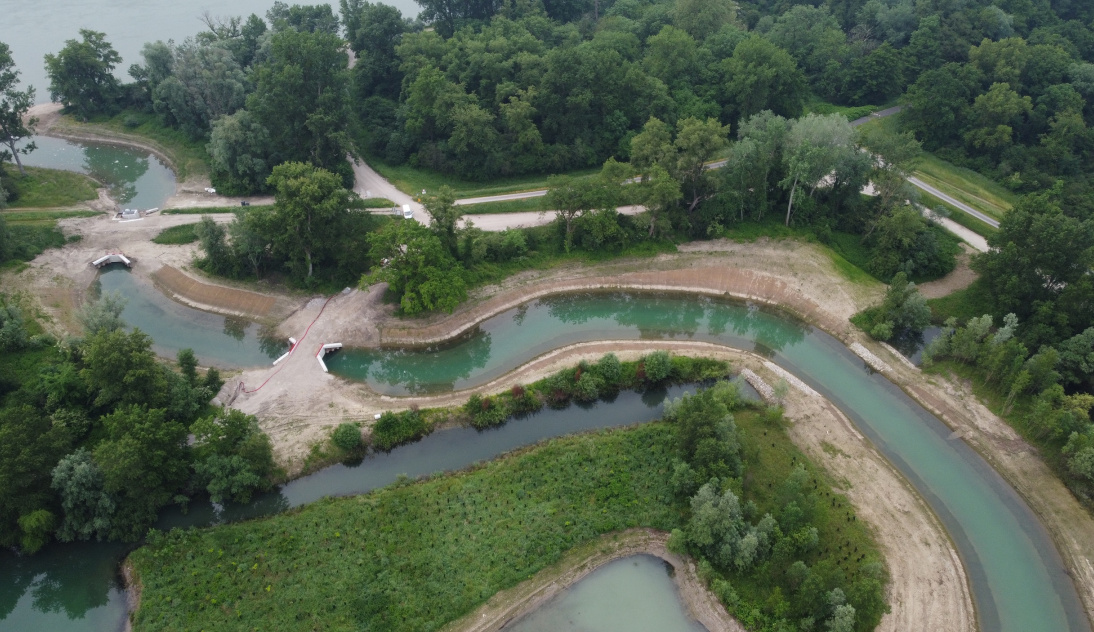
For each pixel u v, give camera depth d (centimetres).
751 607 7212
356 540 7806
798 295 11888
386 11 15975
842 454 9138
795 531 7675
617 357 10388
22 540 7694
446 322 11175
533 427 9481
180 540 7738
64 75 16262
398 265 10675
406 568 7538
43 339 9900
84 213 13150
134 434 7844
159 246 12512
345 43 16000
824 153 11956
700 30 17650
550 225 12788
